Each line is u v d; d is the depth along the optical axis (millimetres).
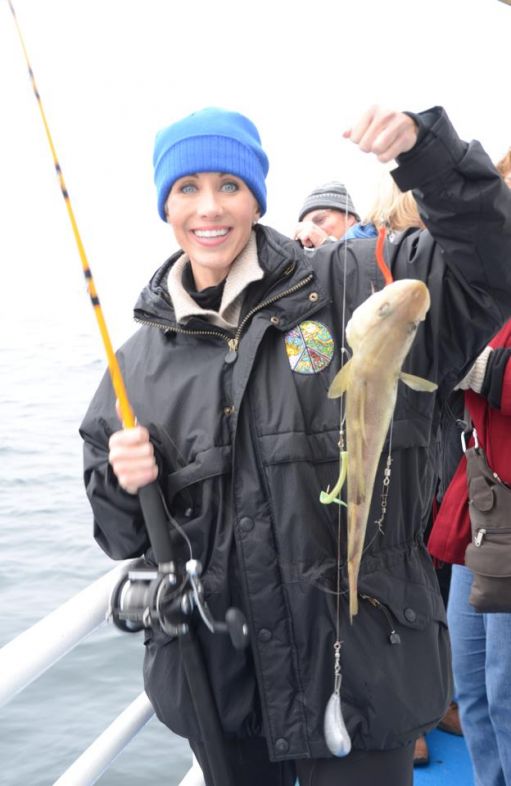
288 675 1861
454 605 2668
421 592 1930
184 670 1923
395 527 1912
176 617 1808
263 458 1861
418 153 1685
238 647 1742
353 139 1696
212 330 1939
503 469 2229
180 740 5301
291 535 1842
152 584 1821
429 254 1909
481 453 2277
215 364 1938
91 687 5887
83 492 11328
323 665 1846
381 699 1845
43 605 7523
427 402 1929
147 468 1843
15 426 15812
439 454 2652
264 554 1854
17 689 1618
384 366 1651
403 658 1883
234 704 1945
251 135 2031
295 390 1882
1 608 7453
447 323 1894
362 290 1950
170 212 1999
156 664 2010
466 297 1863
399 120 1653
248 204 1958
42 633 1734
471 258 1770
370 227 2807
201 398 1932
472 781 2996
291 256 1934
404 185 1734
